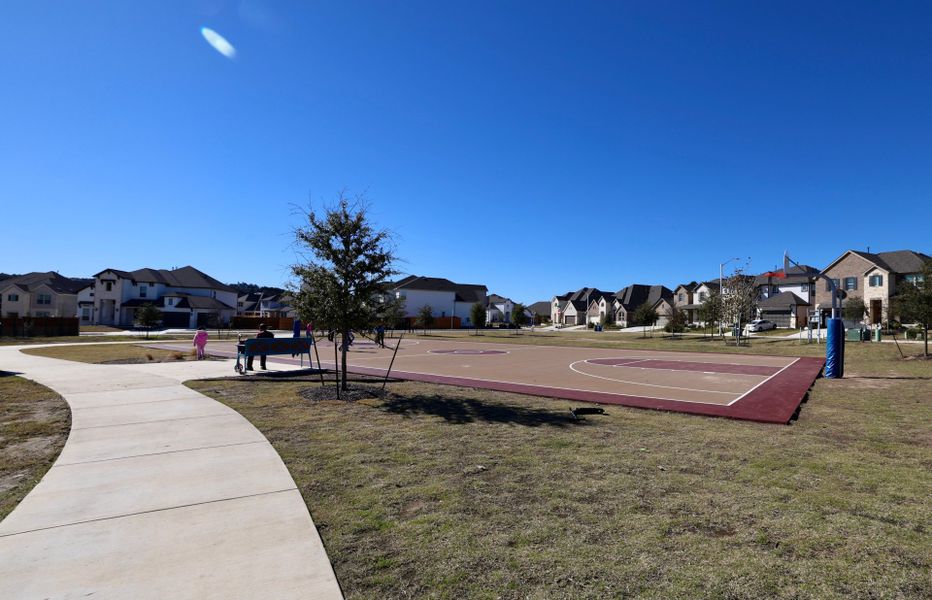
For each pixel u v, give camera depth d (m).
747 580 3.26
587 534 3.96
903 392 12.52
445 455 6.29
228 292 86.25
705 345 35.72
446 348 31.00
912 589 3.16
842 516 4.35
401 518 4.28
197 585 3.17
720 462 6.04
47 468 5.68
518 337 49.59
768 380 14.85
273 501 4.64
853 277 52.09
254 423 8.12
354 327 11.05
